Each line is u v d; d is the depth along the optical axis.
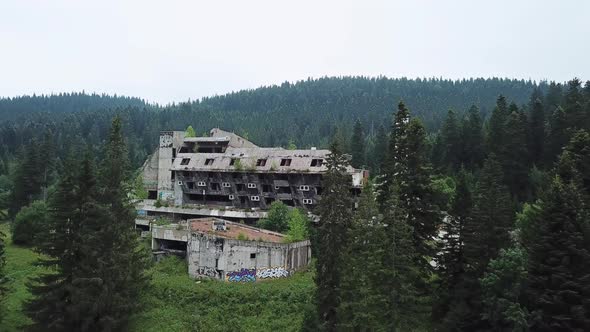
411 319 44.00
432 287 53.12
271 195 91.81
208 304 56.38
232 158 95.62
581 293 41.81
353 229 44.41
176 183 100.88
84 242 49.72
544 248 43.78
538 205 54.72
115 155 54.22
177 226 72.00
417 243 51.41
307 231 70.88
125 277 51.09
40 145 120.81
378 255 42.84
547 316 42.25
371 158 129.12
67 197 51.00
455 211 52.97
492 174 69.12
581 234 42.56
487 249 47.94
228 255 62.31
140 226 87.25
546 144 93.00
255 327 51.81
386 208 45.72
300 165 88.06
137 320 53.75
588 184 53.88
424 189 51.97
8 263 71.12
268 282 61.12
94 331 50.59
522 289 43.72
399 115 54.91
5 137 195.62
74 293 49.09
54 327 50.09
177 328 52.44
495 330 44.12
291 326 51.22
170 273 66.19
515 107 101.31
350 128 199.12
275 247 62.72
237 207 91.88
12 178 123.69
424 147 53.53
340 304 44.47
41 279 51.03
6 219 108.69
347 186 47.25
